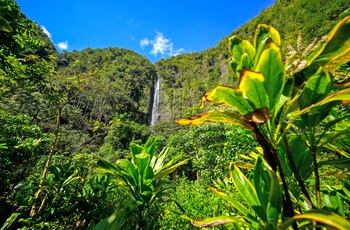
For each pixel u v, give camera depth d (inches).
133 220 87.5
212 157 264.1
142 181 68.4
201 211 123.6
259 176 30.2
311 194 41.6
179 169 516.4
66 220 102.8
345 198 37.9
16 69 175.5
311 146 29.8
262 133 30.2
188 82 3280.0
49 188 102.0
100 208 96.6
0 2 63.5
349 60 27.2
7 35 131.9
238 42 35.5
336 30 23.3
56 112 257.1
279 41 31.4
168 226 113.1
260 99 26.5
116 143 700.0
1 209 132.8
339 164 30.0
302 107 28.0
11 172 147.7
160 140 717.3
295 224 27.0
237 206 31.5
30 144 149.3
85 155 223.0
